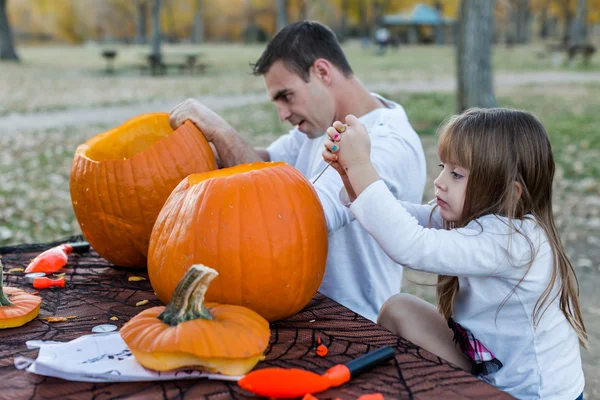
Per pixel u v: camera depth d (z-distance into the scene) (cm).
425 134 1060
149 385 127
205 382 127
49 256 206
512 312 170
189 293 130
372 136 221
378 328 159
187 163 204
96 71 2416
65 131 1049
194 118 221
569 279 174
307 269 163
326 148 171
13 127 1080
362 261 225
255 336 130
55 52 3953
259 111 1331
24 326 156
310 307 177
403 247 163
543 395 167
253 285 156
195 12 6009
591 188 726
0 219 581
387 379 130
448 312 191
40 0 5603
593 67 2695
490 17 1012
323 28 231
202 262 155
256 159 222
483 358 174
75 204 207
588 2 5441
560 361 169
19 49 4503
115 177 198
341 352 144
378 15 5522
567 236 569
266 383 119
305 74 224
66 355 133
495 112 180
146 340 126
